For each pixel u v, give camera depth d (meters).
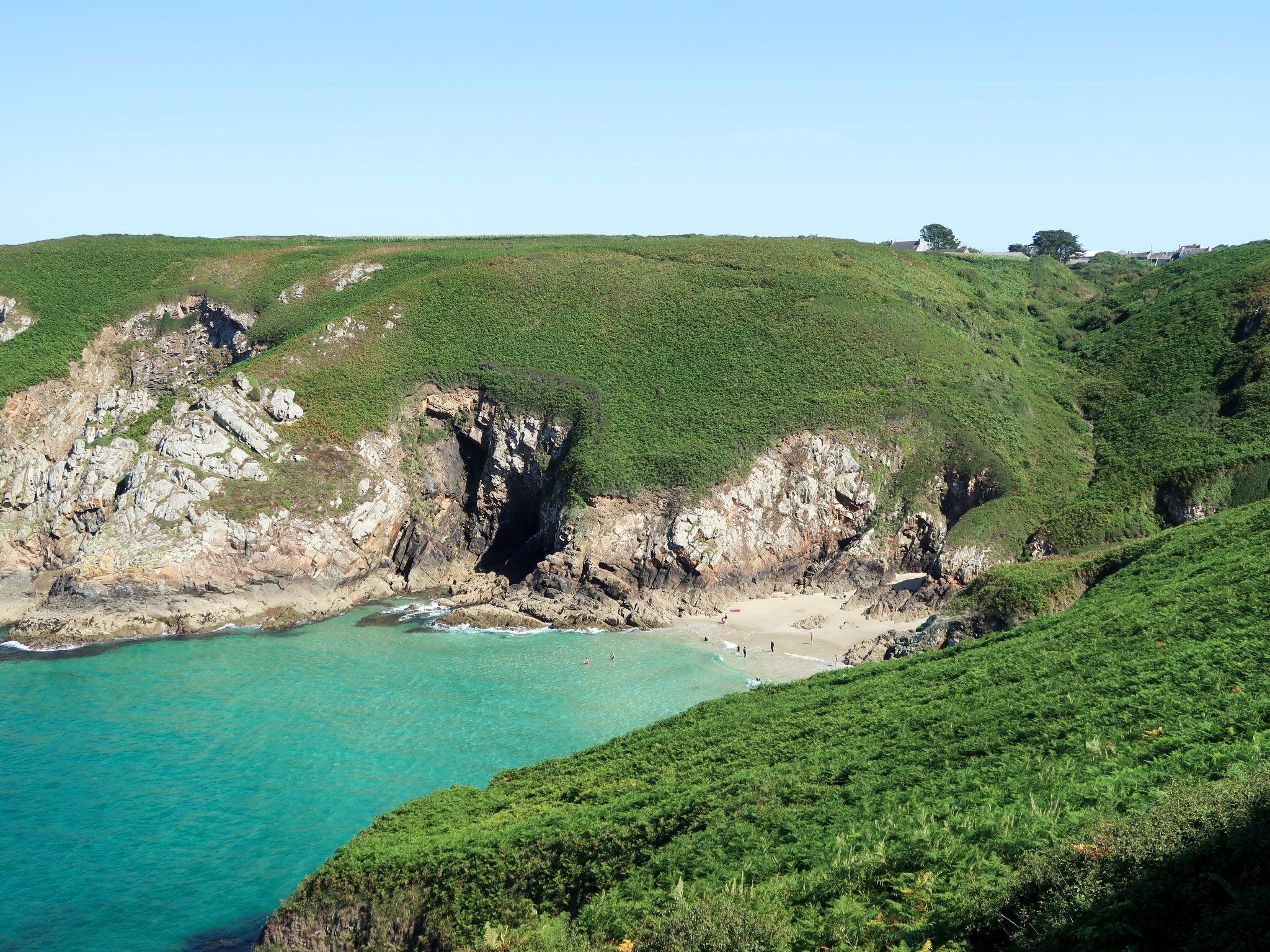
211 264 135.62
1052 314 147.62
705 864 28.83
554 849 33.62
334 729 62.12
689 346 111.75
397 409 108.06
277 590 91.69
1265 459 83.19
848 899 23.09
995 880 21.25
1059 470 98.12
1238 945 15.60
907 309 120.06
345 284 132.38
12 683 71.69
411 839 39.38
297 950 36.41
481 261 129.88
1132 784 24.00
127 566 86.31
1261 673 30.55
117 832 49.31
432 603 95.31
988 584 61.81
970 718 35.28
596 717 63.62
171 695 68.88
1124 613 43.19
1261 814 18.72
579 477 96.19
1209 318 115.62
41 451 109.00
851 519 97.75
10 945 40.28
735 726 45.44
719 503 93.44
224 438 96.44
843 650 77.25
